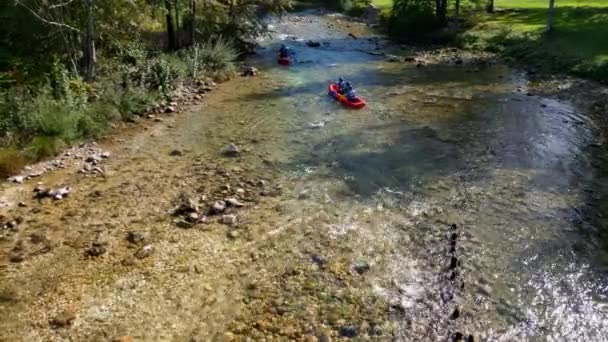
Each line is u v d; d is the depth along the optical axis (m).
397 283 10.88
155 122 20.94
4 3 22.38
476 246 12.23
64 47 22.78
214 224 13.13
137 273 11.23
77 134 18.44
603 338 9.43
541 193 14.80
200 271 11.30
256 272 11.25
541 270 11.34
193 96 24.34
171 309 10.16
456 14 43.22
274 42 39.56
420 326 9.68
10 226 13.02
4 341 9.36
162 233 12.73
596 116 21.20
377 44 39.84
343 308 10.13
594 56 27.95
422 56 34.81
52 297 10.52
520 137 19.17
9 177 15.62
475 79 28.11
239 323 9.77
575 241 12.40
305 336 9.41
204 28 33.12
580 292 10.64
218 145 18.50
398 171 16.30
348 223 13.20
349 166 16.66
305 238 12.52
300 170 16.36
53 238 12.55
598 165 16.64
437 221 13.33
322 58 34.28
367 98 24.53
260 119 21.36
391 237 12.59
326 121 21.06
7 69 21.84
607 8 39.97
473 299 10.42
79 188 15.09
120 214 13.65
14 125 17.56
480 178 15.79
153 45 28.98
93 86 21.38
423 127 20.31
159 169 16.44
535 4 47.19
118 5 23.91
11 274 11.22
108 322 9.81
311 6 61.81
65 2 21.83
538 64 29.77
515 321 9.84
